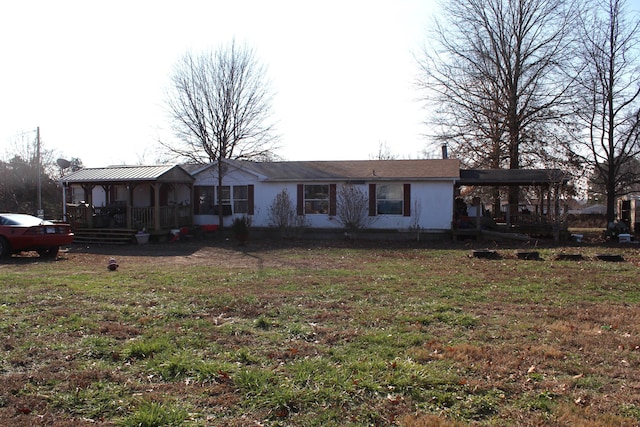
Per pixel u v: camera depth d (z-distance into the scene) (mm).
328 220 21828
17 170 34656
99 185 22438
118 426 3631
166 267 12539
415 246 18312
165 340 5609
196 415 3795
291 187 22109
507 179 20734
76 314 6914
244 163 23516
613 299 8211
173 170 21359
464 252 16156
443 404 4004
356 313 7062
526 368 4801
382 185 21297
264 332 6105
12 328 6199
